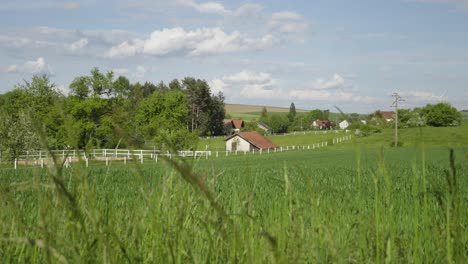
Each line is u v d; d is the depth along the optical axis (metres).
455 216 2.16
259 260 2.17
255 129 158.38
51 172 1.76
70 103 67.94
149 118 98.50
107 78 72.94
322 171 23.33
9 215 2.61
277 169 25.41
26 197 4.99
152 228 2.41
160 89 189.00
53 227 2.03
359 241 2.51
